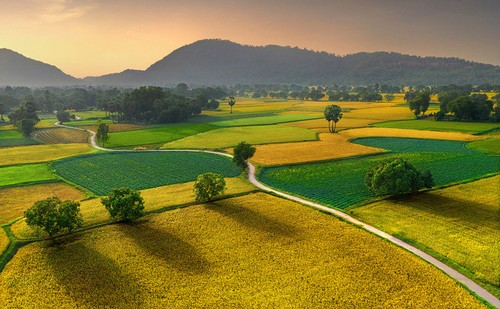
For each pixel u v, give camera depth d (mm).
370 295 41969
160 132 177375
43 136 177125
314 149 127250
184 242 55969
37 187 91375
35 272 48281
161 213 68062
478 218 62750
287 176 94812
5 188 90438
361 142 141375
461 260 49344
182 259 50875
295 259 50156
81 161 118125
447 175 90312
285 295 42250
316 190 82438
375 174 74312
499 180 83938
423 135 150750
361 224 62094
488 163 101938
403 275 45750
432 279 44719
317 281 44938
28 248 55344
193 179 95688
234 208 69812
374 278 45250
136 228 61531
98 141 158750
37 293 43750
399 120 198000
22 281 46344
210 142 146500
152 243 55844
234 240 56188
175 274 47156
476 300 40812
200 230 60031
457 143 134750
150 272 47750
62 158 122438
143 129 189500
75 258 51719
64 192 87250
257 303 40906
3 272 48688
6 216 71312
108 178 98312
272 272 47125
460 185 80750
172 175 100125
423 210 66750
